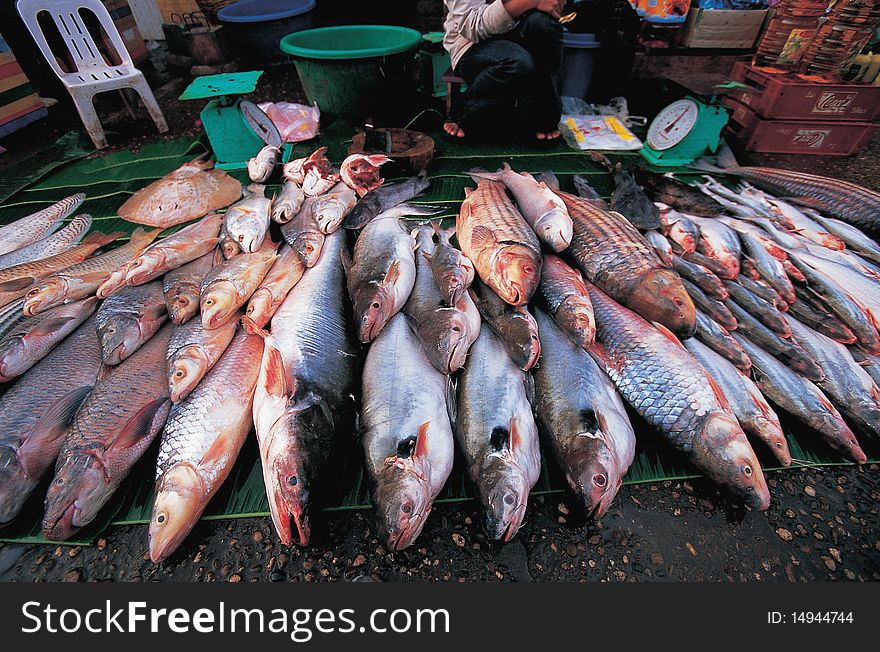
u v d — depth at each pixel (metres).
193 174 3.68
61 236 3.20
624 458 1.94
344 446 2.01
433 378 2.13
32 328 2.30
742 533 1.92
